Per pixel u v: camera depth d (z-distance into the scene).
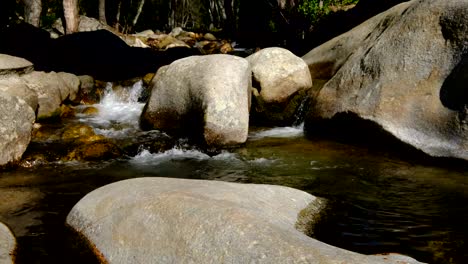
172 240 2.92
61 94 9.38
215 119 6.92
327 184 5.37
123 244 3.16
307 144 7.17
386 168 5.92
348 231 3.99
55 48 13.95
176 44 20.73
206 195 3.44
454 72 6.36
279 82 8.46
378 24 8.51
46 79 8.95
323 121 7.59
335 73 8.81
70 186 5.39
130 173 5.94
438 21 6.86
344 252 2.60
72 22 16.67
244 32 25.61
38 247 3.67
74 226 3.72
